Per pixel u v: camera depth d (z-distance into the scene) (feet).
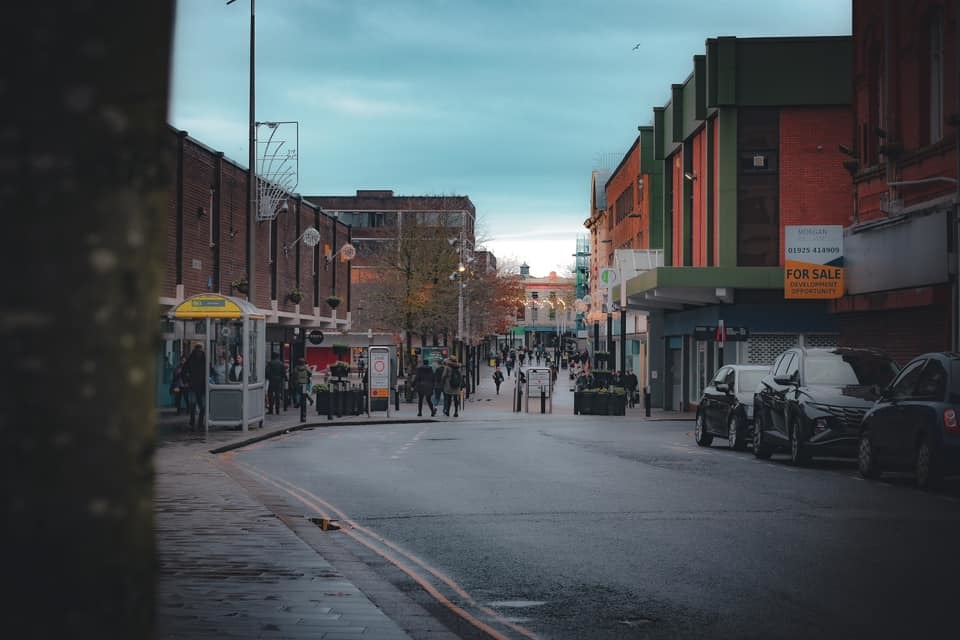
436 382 142.51
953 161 76.64
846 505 43.83
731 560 31.01
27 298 6.22
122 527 6.60
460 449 76.13
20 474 6.23
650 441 85.87
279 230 164.66
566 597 26.14
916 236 81.35
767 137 134.10
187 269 123.03
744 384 77.71
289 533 34.76
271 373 129.08
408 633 21.50
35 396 6.24
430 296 249.96
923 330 82.64
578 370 261.03
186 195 122.31
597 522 38.93
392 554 32.58
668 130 164.45
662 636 22.06
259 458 68.90
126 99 6.53
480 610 24.79
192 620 22.18
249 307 94.68
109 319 6.48
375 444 82.17
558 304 530.27
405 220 263.29
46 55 6.23
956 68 75.25
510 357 374.84
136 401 6.67
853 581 27.81
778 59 132.77
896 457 52.65
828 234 97.19
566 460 66.23
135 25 6.57
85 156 6.35
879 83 92.32
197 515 38.93
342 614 22.89
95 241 6.41
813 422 60.90
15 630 6.25
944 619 23.39
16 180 6.18
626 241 226.38
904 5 85.56
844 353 66.64
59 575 6.35
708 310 141.49
